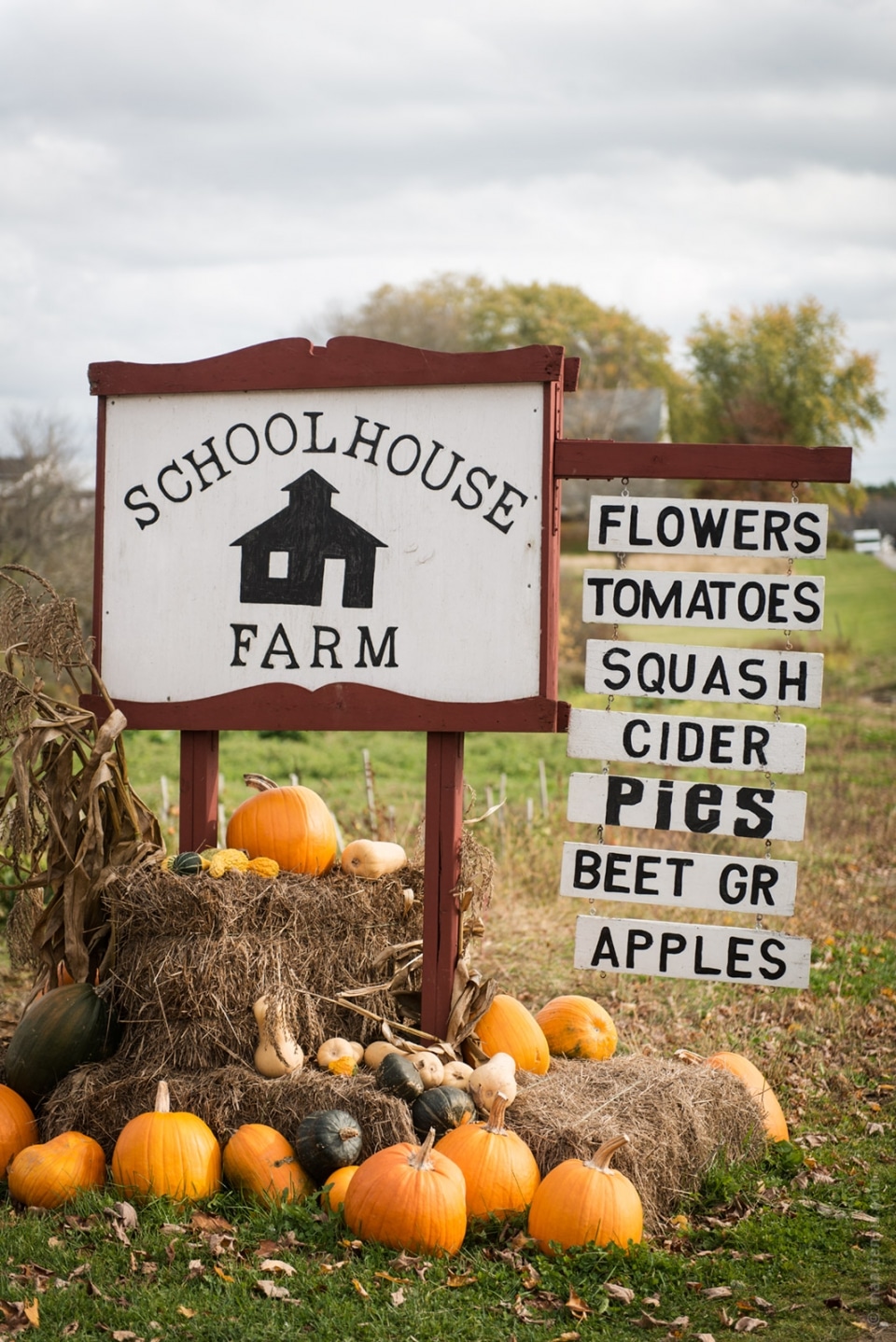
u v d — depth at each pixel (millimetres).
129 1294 4387
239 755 19094
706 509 5957
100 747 6031
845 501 53750
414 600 6023
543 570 5898
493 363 5898
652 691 6031
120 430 6344
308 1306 4316
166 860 5941
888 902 11953
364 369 6047
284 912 5664
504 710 5938
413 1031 5797
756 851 13469
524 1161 5070
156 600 6309
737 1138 5812
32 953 6203
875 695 29891
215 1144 5156
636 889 6062
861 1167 5910
